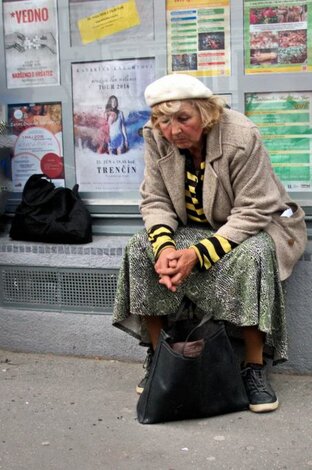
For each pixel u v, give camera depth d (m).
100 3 4.25
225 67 4.12
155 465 3.05
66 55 4.35
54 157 4.45
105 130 4.35
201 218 3.71
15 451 3.19
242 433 3.29
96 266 4.17
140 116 4.29
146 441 3.25
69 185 4.44
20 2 4.38
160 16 4.17
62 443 3.25
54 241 4.25
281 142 4.10
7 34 4.43
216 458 3.09
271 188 3.55
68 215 4.24
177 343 3.44
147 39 4.21
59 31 4.34
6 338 4.39
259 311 3.38
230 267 3.44
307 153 4.07
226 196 3.59
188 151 3.60
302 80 4.02
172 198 3.67
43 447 3.22
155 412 3.38
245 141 3.47
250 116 4.12
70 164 4.43
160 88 3.38
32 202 4.27
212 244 3.43
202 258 3.41
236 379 3.42
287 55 4.03
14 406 3.63
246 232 3.46
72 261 4.20
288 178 4.11
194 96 3.38
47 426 3.41
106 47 4.29
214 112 3.44
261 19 4.03
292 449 3.15
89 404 3.64
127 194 4.36
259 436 3.27
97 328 4.21
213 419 3.43
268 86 4.07
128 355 4.18
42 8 4.35
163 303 3.61
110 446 3.21
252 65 4.08
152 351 3.76
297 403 3.60
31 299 4.33
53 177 4.46
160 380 3.34
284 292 3.88
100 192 4.40
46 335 4.31
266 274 3.38
